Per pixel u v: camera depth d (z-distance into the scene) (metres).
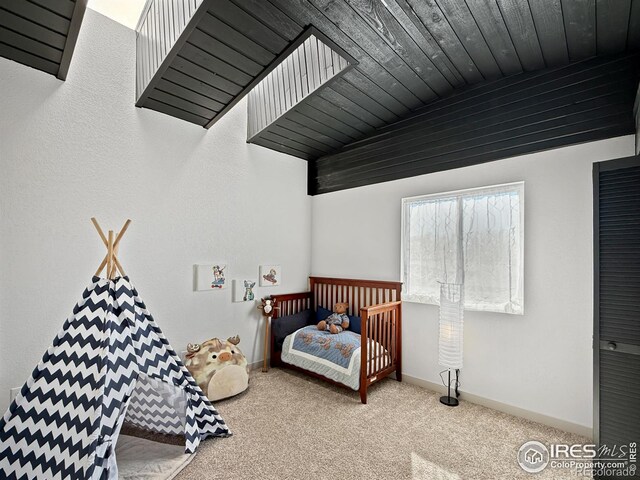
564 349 2.47
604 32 2.11
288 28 2.16
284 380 3.44
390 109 3.34
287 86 3.23
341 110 3.30
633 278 1.75
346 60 2.55
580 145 2.44
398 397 3.03
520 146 2.68
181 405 2.31
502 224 2.83
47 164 2.47
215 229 3.52
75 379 1.78
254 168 3.91
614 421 1.80
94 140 2.71
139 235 2.96
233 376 3.00
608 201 1.84
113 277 2.12
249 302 3.81
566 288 2.47
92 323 1.90
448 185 3.16
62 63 2.36
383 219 3.72
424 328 3.30
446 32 2.26
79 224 2.62
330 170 4.30
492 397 2.81
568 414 2.45
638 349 1.72
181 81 2.65
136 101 2.94
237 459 2.09
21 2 1.84
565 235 2.49
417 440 2.31
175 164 3.21
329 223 4.34
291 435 2.37
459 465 2.04
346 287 4.07
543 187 2.60
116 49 2.85
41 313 2.44
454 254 3.12
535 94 2.62
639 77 2.18
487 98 2.87
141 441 2.27
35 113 2.42
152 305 3.04
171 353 2.27
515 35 2.25
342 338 3.34
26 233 2.38
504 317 2.77
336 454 2.15
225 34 2.17
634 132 2.20
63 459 1.64
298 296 4.25
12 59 2.32
